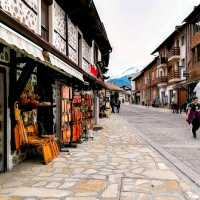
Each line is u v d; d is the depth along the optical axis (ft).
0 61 22.71
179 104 132.98
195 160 30.19
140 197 18.47
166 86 174.29
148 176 23.20
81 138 41.04
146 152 33.27
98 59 73.77
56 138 31.96
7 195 18.66
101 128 58.44
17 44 16.21
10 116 24.41
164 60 171.63
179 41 144.66
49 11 33.37
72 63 33.04
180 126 67.15
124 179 22.26
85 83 40.55
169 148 37.24
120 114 117.29
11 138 24.63
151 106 219.61
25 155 28.04
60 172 23.98
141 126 67.05
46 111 32.83
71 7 39.60
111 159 29.22
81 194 18.88
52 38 33.37
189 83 114.83
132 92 340.18
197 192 19.63
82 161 28.09
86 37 55.83
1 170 23.76
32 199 17.99
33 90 29.17
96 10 41.98
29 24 27.17
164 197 18.54
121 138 44.75
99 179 22.17
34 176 22.77
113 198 18.22
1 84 23.57
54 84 33.50
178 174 23.98
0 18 15.19
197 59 113.50
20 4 24.91
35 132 29.84
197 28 114.32
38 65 26.35
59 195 18.67
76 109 37.68
